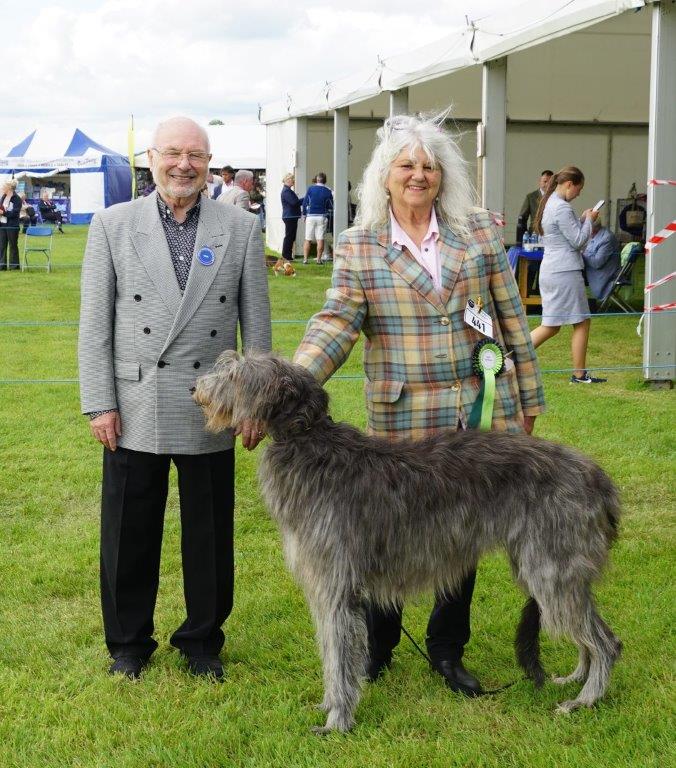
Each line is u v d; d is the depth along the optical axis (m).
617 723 3.37
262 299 3.86
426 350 3.57
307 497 3.29
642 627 4.14
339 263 3.61
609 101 18.22
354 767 3.17
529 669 3.54
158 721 3.50
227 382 3.31
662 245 8.55
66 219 41.94
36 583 4.80
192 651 3.95
